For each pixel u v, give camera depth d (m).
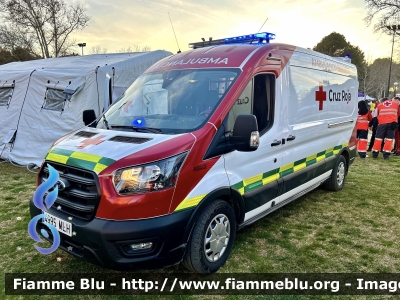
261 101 3.89
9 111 9.10
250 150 3.25
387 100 10.13
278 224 4.87
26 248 4.10
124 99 4.18
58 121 8.30
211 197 3.23
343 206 5.66
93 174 2.84
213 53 4.07
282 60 4.24
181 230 2.98
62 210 3.09
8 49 30.70
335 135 5.92
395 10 23.42
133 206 2.77
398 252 4.07
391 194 6.36
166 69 4.18
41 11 29.59
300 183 4.82
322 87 5.27
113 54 10.73
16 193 6.27
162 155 2.90
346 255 3.98
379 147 10.13
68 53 31.42
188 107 3.57
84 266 3.69
